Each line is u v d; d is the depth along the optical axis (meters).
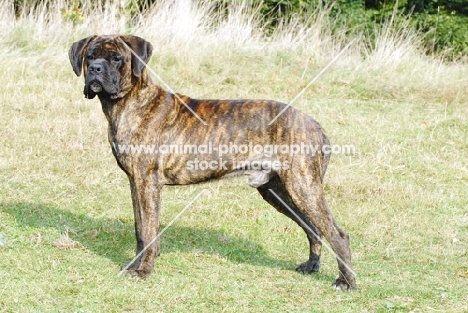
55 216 6.99
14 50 11.97
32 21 12.86
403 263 6.38
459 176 8.69
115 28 12.95
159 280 5.69
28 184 7.70
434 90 12.06
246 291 5.56
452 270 6.21
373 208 7.67
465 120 10.59
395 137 9.82
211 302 5.33
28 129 9.13
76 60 5.83
